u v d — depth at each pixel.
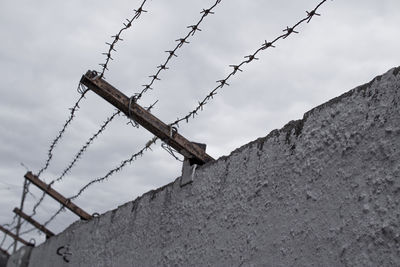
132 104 2.40
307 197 1.56
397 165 1.27
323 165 1.53
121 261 3.04
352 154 1.43
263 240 1.72
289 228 1.60
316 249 1.46
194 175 2.39
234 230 1.92
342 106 1.52
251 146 1.98
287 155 1.72
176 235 2.40
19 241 7.88
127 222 3.12
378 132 1.36
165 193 2.68
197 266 2.12
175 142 2.43
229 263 1.89
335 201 1.44
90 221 3.93
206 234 2.12
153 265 2.56
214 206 2.12
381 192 1.29
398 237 1.21
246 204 1.89
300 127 1.70
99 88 2.37
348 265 1.33
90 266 3.61
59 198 4.40
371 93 1.42
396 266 1.20
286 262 1.57
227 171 2.10
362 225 1.32
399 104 1.31
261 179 1.83
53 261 4.92
